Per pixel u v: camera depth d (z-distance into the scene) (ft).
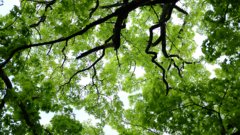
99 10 52.29
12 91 33.17
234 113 40.19
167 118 43.39
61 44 54.49
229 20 33.35
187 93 43.70
